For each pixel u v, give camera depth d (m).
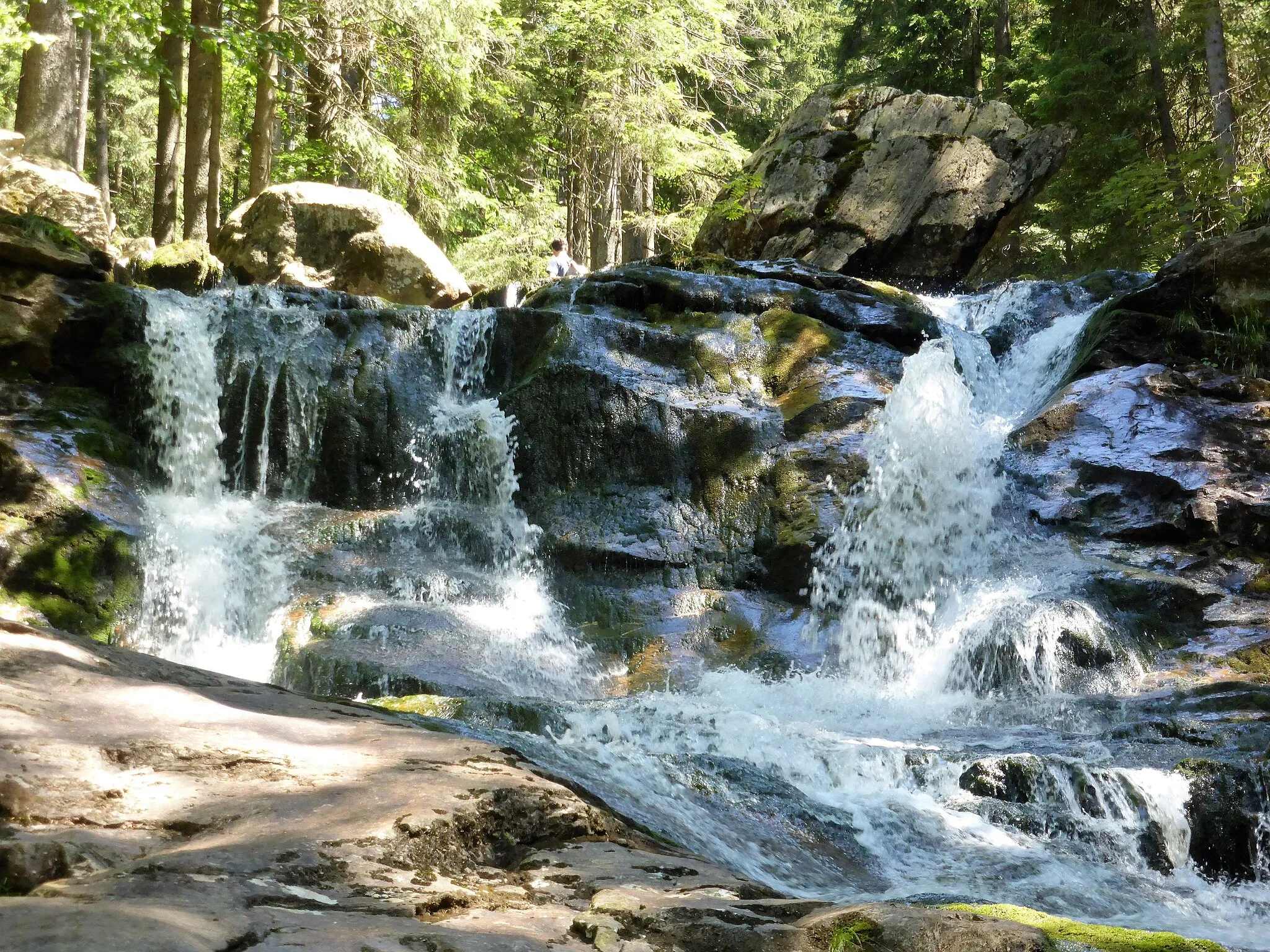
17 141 16.80
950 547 10.73
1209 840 6.43
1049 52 27.00
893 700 8.95
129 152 41.50
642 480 11.50
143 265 16.19
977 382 13.34
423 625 9.60
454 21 24.69
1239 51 23.05
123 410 11.52
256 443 11.90
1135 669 8.84
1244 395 11.58
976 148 18.56
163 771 3.39
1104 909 5.45
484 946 2.24
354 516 11.23
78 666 4.41
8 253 11.38
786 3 36.16
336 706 5.06
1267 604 9.34
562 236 30.33
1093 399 11.56
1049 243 28.08
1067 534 10.55
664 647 10.07
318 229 17.36
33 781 3.12
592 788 5.17
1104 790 6.43
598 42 28.34
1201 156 18.88
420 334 12.56
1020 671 8.98
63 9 18.28
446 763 3.76
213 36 17.70
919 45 33.12
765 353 12.43
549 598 10.74
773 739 7.20
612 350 12.14
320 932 2.20
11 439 10.01
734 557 10.99
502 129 30.31
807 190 18.91
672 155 27.72
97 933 1.96
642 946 2.42
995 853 5.91
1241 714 7.63
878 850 5.82
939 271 18.39
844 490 11.07
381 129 26.23
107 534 9.78
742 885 3.00
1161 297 12.62
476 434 11.88
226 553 10.20
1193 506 10.19
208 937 2.06
